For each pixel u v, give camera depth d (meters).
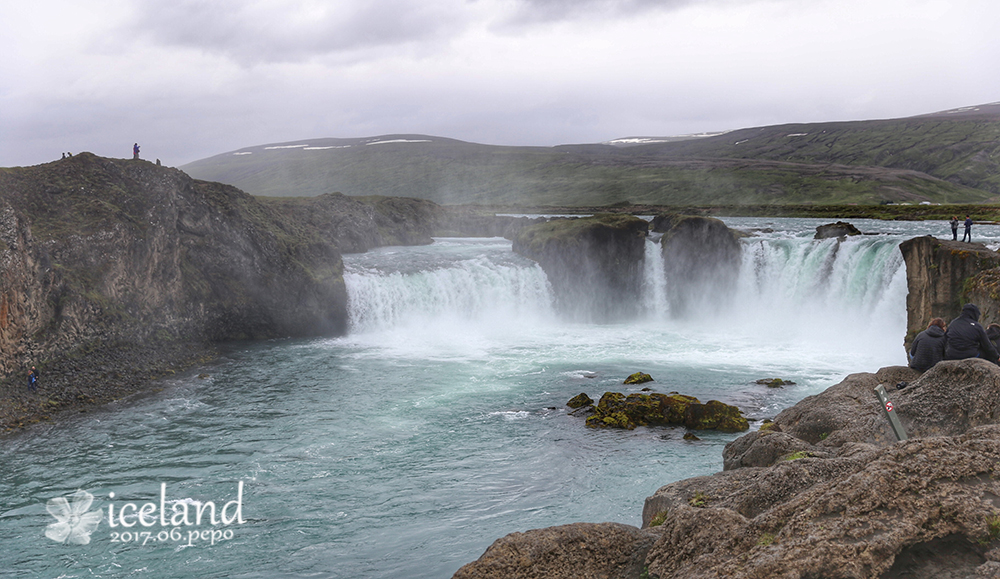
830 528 6.53
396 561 16.09
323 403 31.06
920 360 15.20
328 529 18.06
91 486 21.69
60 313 35.59
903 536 6.34
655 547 7.88
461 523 18.16
